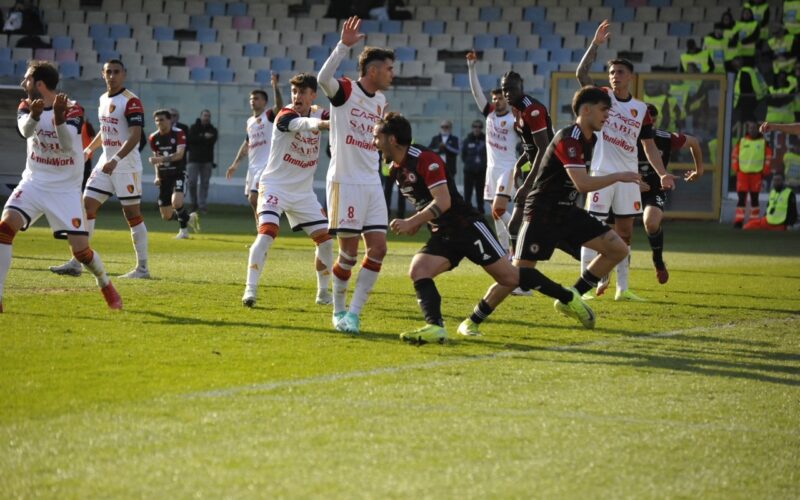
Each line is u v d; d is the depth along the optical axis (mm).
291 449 10891
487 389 13852
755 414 12922
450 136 55281
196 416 12070
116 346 16188
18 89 50531
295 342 17016
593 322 18781
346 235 18562
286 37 70125
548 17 69125
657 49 65750
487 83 64500
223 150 62375
